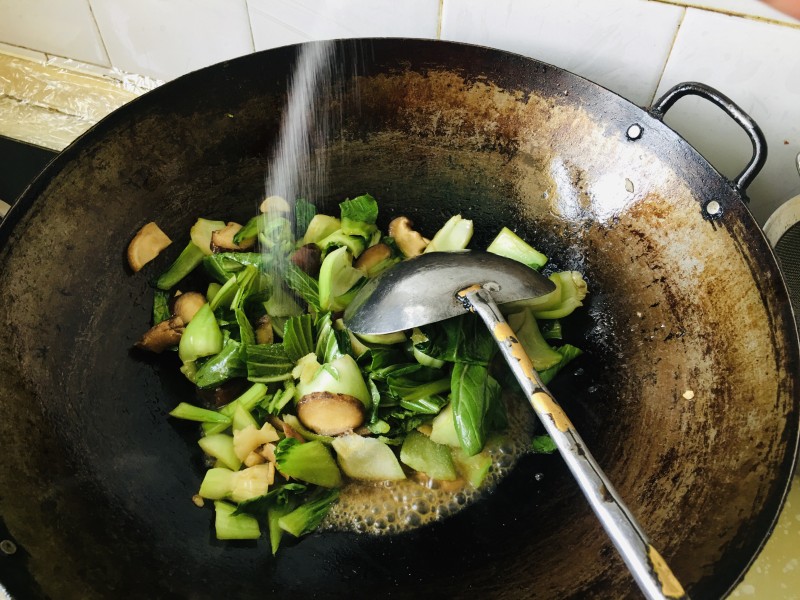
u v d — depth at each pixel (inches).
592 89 13.0
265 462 12.6
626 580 9.6
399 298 12.6
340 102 14.2
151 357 13.5
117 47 18.0
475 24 14.5
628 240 13.5
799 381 10.0
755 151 11.5
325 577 11.2
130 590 9.8
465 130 14.5
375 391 13.0
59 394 11.3
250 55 13.0
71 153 11.8
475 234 15.8
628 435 12.2
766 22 12.3
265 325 14.2
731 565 9.0
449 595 10.8
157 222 13.7
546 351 13.6
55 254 11.7
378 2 14.7
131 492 11.3
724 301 11.7
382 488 12.6
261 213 15.2
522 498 12.3
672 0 12.7
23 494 9.6
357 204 15.1
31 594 8.7
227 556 11.3
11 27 18.3
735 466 10.2
